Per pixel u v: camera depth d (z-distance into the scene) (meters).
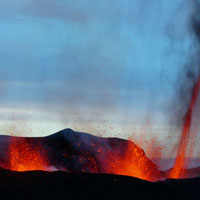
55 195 15.32
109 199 15.26
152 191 15.68
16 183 15.65
